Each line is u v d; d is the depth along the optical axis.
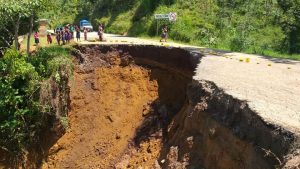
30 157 19.98
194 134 13.83
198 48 24.39
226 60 20.02
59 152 20.48
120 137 20.28
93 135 20.84
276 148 9.12
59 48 23.45
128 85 22.83
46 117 20.42
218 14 33.41
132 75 23.17
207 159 12.40
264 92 13.04
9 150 19.70
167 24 33.47
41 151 20.28
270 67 18.66
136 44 23.95
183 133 14.80
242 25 31.02
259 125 10.03
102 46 24.42
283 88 13.95
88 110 21.91
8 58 20.23
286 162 8.38
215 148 12.05
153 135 19.17
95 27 42.06
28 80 20.23
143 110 21.34
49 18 31.19
